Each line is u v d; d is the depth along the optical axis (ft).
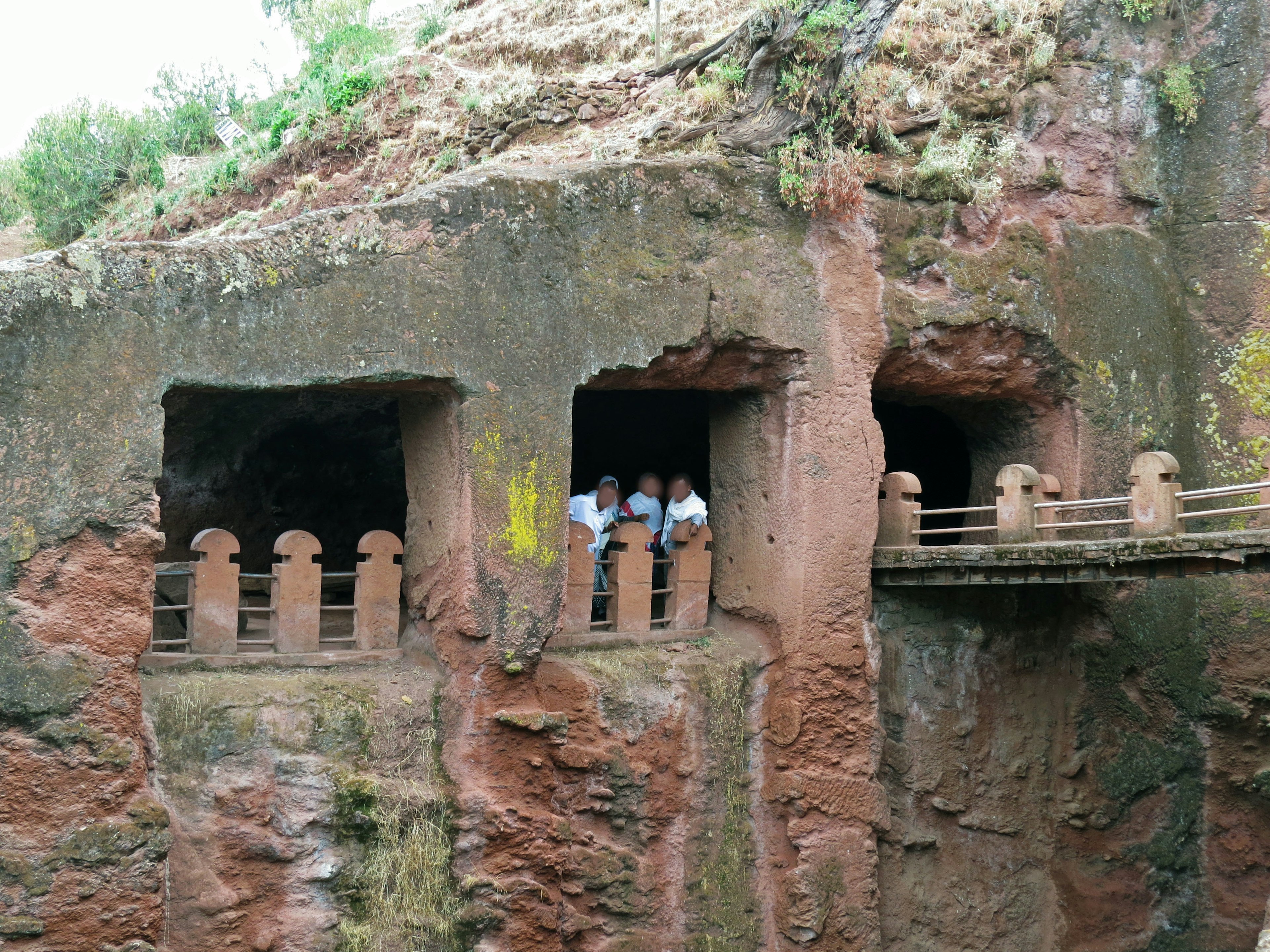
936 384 33.19
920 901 32.99
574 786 28.02
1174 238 36.22
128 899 21.80
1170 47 36.32
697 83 33.53
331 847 24.71
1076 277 33.86
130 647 22.21
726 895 29.99
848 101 30.27
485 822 26.03
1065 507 29.01
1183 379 35.86
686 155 29.66
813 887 30.27
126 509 22.21
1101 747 35.37
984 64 34.86
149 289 22.52
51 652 21.38
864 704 31.24
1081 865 35.09
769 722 30.91
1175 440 35.73
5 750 20.92
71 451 21.68
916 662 33.12
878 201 31.30
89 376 21.88
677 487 32.78
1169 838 35.58
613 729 28.55
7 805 20.90
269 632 29.43
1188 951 35.27
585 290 27.22
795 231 30.25
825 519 30.50
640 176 28.17
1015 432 35.47
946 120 33.04
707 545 32.60
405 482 37.78
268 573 36.45
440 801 25.68
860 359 30.81
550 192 26.84
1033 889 34.53
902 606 33.09
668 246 28.48
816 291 30.35
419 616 27.81
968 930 33.42
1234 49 35.24
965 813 33.68
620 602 30.76
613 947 28.19
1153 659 35.27
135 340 22.35
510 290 26.23
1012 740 34.40
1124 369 34.68
